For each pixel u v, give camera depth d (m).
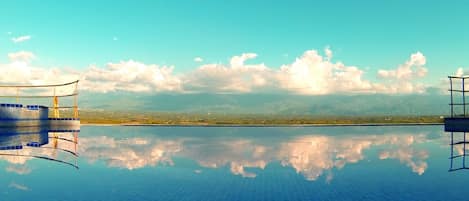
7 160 16.94
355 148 22.28
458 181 11.77
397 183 11.43
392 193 10.05
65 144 25.16
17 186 11.05
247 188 10.75
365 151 20.62
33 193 10.12
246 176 12.78
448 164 15.57
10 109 38.47
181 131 42.25
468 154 19.14
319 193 10.04
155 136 33.47
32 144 25.00
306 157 18.05
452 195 9.83
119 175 12.99
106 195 9.89
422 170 14.02
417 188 10.73
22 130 39.88
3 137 30.97
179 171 13.86
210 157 18.12
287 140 28.69
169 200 9.33
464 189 10.56
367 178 12.27
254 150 21.27
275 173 13.37
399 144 24.94
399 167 14.76
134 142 27.00
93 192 10.24
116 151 20.86
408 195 9.85
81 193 10.12
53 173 13.42
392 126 54.84
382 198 9.48
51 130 42.62
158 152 20.36
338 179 12.16
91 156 18.50
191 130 44.38
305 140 28.62
